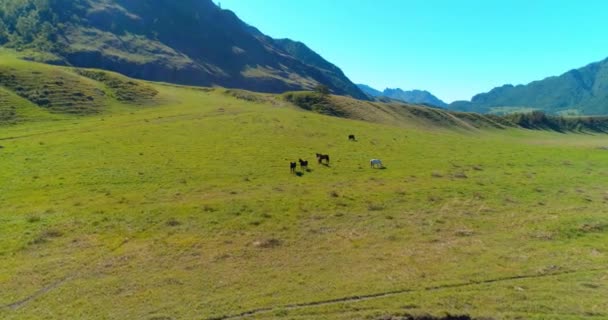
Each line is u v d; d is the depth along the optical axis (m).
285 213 30.06
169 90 111.12
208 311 17.42
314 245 24.70
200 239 24.98
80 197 32.09
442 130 124.88
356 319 17.06
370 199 34.31
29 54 176.88
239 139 57.47
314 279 20.41
